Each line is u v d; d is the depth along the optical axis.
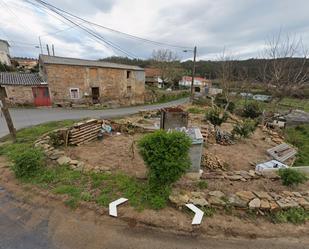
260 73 12.75
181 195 3.60
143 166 5.20
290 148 8.00
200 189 4.02
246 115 14.62
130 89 24.39
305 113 19.45
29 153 4.43
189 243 2.69
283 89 10.59
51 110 15.63
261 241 2.79
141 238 2.74
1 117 11.15
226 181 4.49
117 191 3.77
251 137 9.48
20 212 3.22
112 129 8.94
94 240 2.68
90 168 4.65
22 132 7.86
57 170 4.52
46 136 6.59
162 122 8.84
